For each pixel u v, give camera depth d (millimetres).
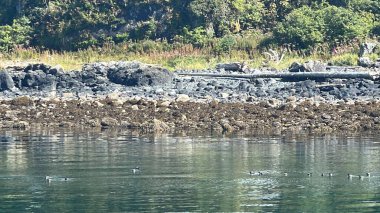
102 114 70188
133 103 74750
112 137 60094
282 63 104500
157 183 43281
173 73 94375
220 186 42500
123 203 39062
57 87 90688
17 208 38219
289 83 88125
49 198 40125
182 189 41875
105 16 125562
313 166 47781
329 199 39750
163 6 124875
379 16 116312
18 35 125875
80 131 63625
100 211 37656
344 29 110375
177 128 64625
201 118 67688
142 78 90500
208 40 115375
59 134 61875
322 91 81938
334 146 55156
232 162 49156
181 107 72500
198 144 56375
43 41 125375
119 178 44531
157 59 111625
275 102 73938
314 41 109750
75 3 128375
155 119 65688
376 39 110125
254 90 83500
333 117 66938
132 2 126312
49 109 73125
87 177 44875
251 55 109688
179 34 120062
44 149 54500
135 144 56500
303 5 119812
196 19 120812
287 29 111625
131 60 109812
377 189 41750
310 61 96625
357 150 53438
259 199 39781
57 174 45656
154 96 81312
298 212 37312
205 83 89250
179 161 49531
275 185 42750
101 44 122312
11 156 51688
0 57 118438
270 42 112250
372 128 63531
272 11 121625
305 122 65500
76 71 92750
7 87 89125
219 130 63562
